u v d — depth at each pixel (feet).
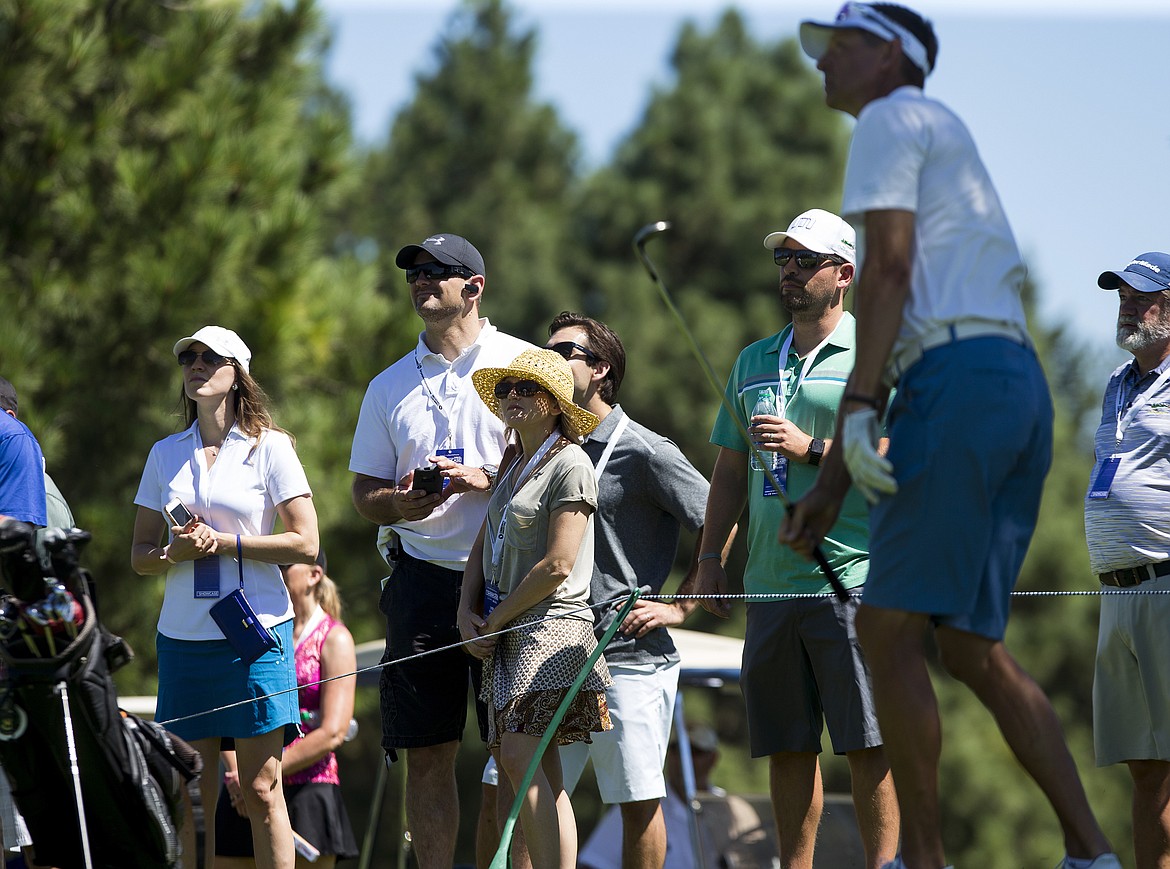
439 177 336.49
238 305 137.39
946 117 40.68
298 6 150.71
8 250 134.21
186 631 61.16
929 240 40.22
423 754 63.52
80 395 133.49
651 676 63.31
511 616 53.83
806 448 58.34
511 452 57.98
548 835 52.80
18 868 59.16
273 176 140.67
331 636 75.15
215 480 62.44
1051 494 270.46
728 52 315.58
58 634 48.34
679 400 260.21
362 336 152.66
